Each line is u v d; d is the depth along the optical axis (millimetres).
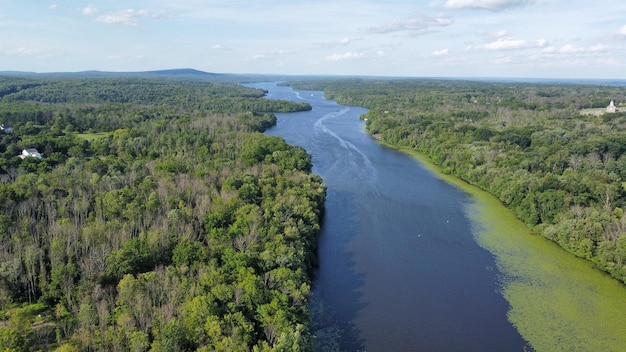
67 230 96562
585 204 133375
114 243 94562
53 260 87625
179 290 78500
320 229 130375
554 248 123125
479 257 117062
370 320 88812
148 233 96625
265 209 115625
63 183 128750
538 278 106688
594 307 94938
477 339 84000
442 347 81500
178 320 71125
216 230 101688
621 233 110562
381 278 105188
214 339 67688
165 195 121312
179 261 89938
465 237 129125
